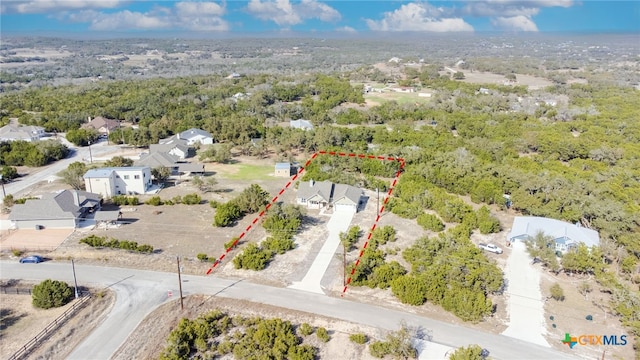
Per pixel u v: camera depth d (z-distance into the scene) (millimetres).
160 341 37281
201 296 43531
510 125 111438
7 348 35719
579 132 110938
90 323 39281
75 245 53656
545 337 38312
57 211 58531
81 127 114750
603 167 80312
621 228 55000
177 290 44500
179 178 80625
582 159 87625
